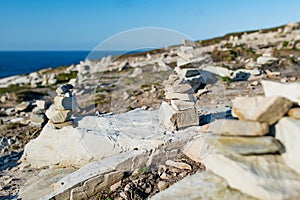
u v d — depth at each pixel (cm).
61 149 498
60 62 7500
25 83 1859
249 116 278
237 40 2302
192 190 266
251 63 1302
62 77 1738
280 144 261
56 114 525
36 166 527
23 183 466
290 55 1448
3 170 525
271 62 1259
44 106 799
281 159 256
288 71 1112
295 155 248
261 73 1101
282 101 268
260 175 243
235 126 280
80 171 402
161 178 374
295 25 2286
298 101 271
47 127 531
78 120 549
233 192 254
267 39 2123
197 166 378
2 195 432
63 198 361
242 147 267
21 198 414
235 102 293
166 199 261
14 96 1280
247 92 816
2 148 636
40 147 523
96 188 372
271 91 289
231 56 1504
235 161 260
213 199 252
